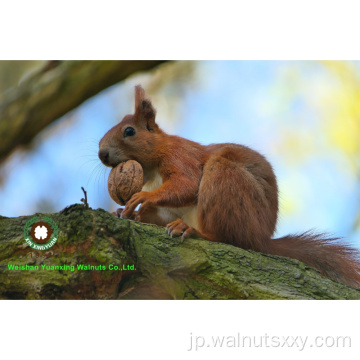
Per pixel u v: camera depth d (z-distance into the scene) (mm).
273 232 10969
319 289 8656
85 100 13922
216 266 8680
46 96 13617
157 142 11344
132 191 10367
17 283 8266
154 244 8742
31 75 13969
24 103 13680
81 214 8109
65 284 8172
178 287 8625
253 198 10305
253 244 10141
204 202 10250
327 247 10930
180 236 9023
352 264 10742
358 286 10633
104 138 11523
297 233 11383
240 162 10750
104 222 8125
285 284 8664
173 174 10836
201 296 8633
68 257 8156
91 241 8047
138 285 8562
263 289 8500
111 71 13578
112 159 11336
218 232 10117
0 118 13688
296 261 9125
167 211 11344
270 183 10961
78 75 13609
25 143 14086
